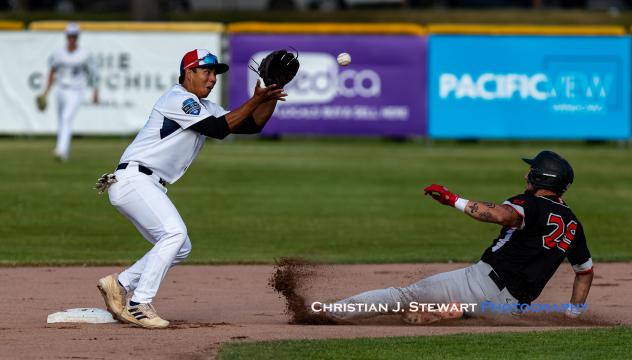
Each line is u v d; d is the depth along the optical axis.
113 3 122.06
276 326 24.62
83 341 22.53
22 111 73.56
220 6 118.94
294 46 73.25
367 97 73.88
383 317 25.39
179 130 24.33
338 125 74.06
